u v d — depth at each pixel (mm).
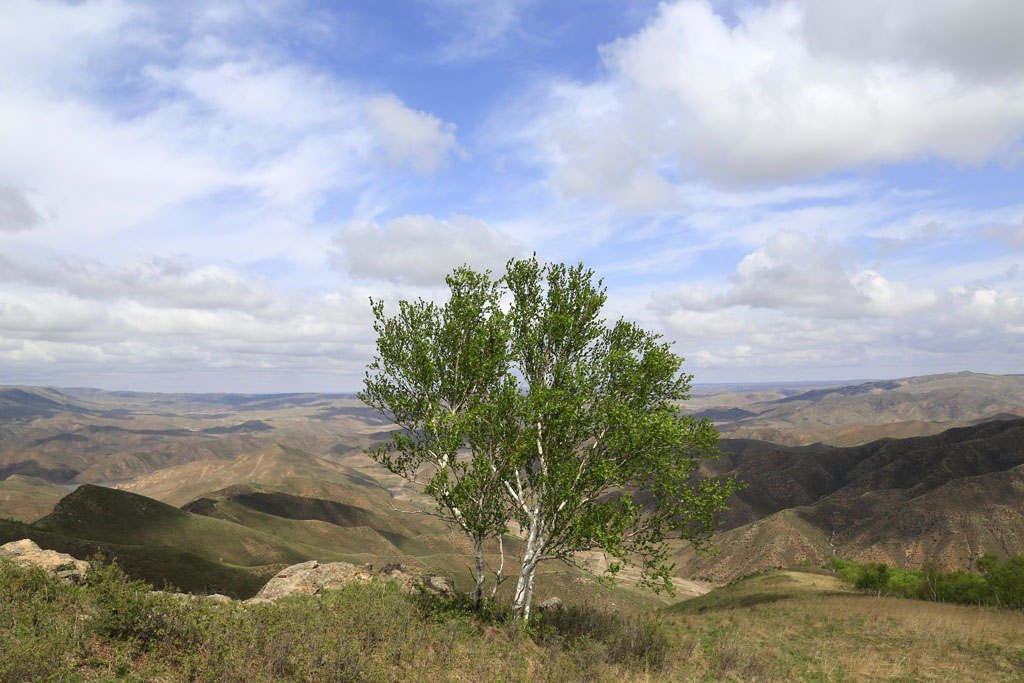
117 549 83312
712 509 21469
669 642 24406
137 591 14078
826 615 33406
